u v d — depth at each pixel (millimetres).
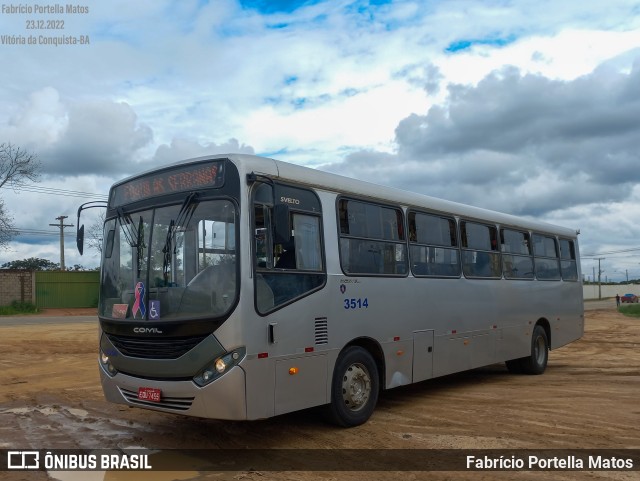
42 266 66750
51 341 19938
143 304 6809
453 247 10344
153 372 6586
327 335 7402
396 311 8727
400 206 9172
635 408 9102
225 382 6152
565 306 14484
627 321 36844
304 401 6988
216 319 6242
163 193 7133
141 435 7535
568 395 10258
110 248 7605
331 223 7762
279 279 6809
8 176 38719
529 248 13039
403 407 9203
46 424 8164
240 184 6547
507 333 11773
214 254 6523
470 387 11203
